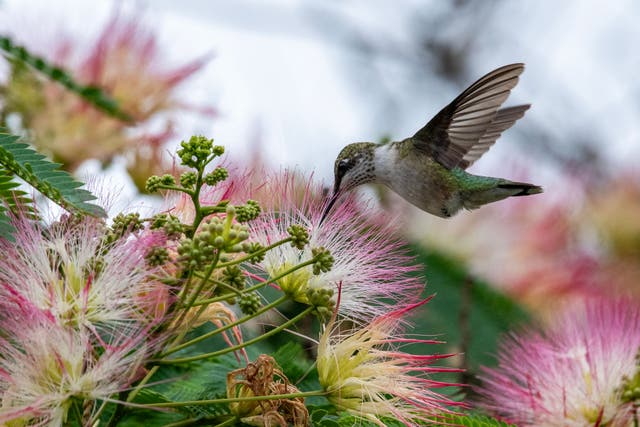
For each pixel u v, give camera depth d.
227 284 6.11
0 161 5.77
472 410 7.64
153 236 6.02
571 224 12.96
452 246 11.37
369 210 7.02
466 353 9.00
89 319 5.77
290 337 8.20
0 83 9.38
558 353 7.93
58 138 9.38
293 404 6.07
